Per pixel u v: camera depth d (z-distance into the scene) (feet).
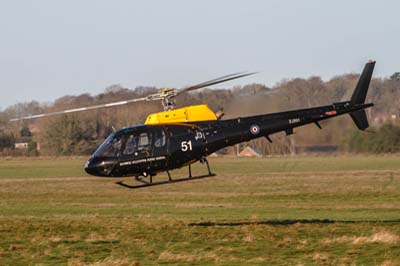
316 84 554.46
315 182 512.22
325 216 294.05
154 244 207.00
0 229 243.60
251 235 220.43
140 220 272.10
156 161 236.02
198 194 435.12
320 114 254.88
